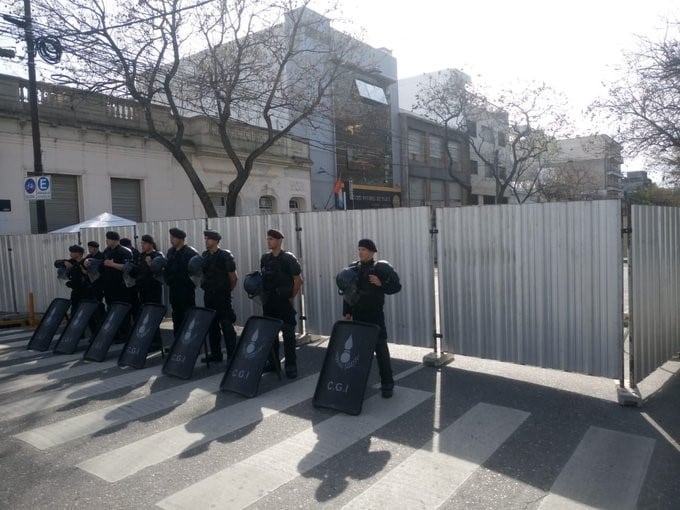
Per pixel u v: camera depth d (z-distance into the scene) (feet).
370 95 105.81
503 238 21.30
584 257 19.38
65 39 44.55
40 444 15.84
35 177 42.04
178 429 16.67
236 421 17.21
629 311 18.28
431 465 13.76
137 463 14.34
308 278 28.30
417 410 17.76
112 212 59.93
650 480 12.75
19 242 44.27
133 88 51.21
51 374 23.84
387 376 19.06
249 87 62.54
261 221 29.84
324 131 92.22
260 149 57.52
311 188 90.43
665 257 21.03
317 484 12.94
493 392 19.35
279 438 15.74
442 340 23.34
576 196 150.41
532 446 14.75
